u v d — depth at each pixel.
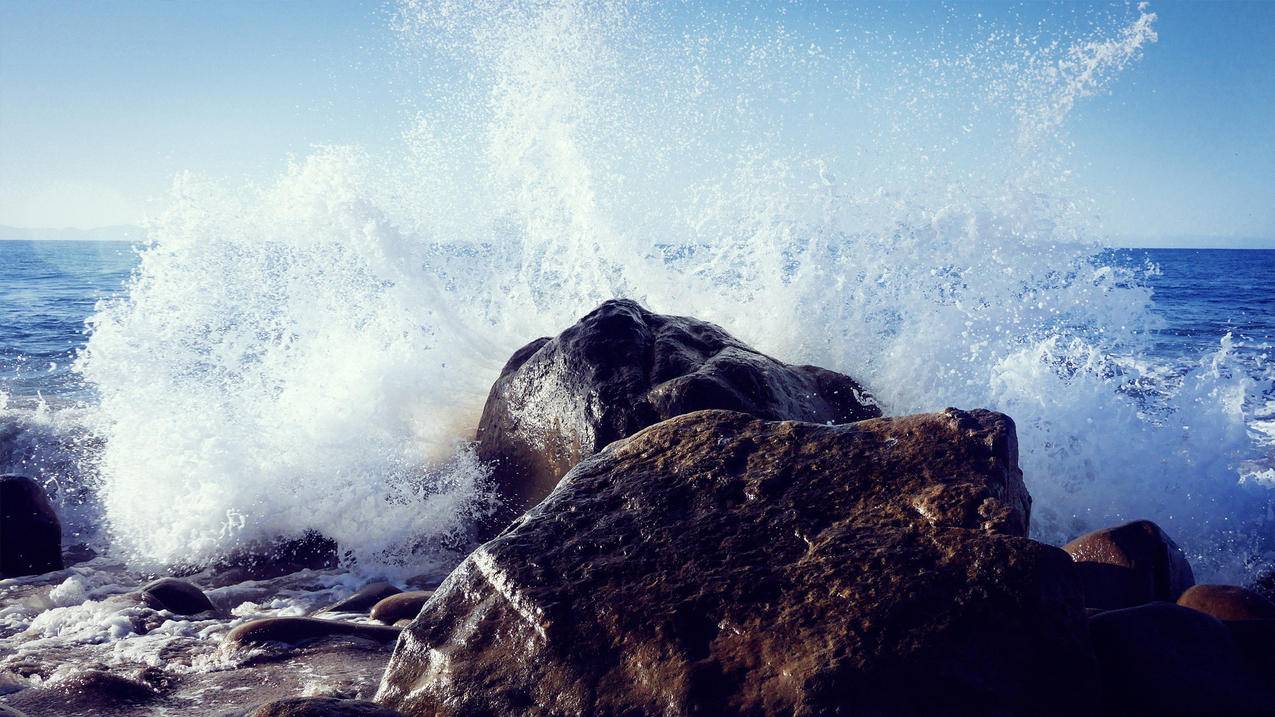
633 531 2.88
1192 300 25.12
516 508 5.36
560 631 2.56
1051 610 2.42
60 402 8.76
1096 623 2.72
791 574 2.60
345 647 3.36
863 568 2.56
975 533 2.64
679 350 5.23
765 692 2.29
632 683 2.40
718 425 3.38
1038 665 2.33
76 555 5.34
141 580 4.97
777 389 5.16
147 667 3.23
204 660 3.28
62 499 5.99
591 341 5.24
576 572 2.74
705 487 3.04
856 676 2.26
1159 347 13.94
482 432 5.73
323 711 2.23
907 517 2.77
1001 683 2.28
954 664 2.29
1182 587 3.63
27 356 12.05
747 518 2.87
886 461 3.03
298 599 4.59
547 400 5.24
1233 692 2.49
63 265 40.28
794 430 3.27
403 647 2.73
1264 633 2.73
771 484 3.00
